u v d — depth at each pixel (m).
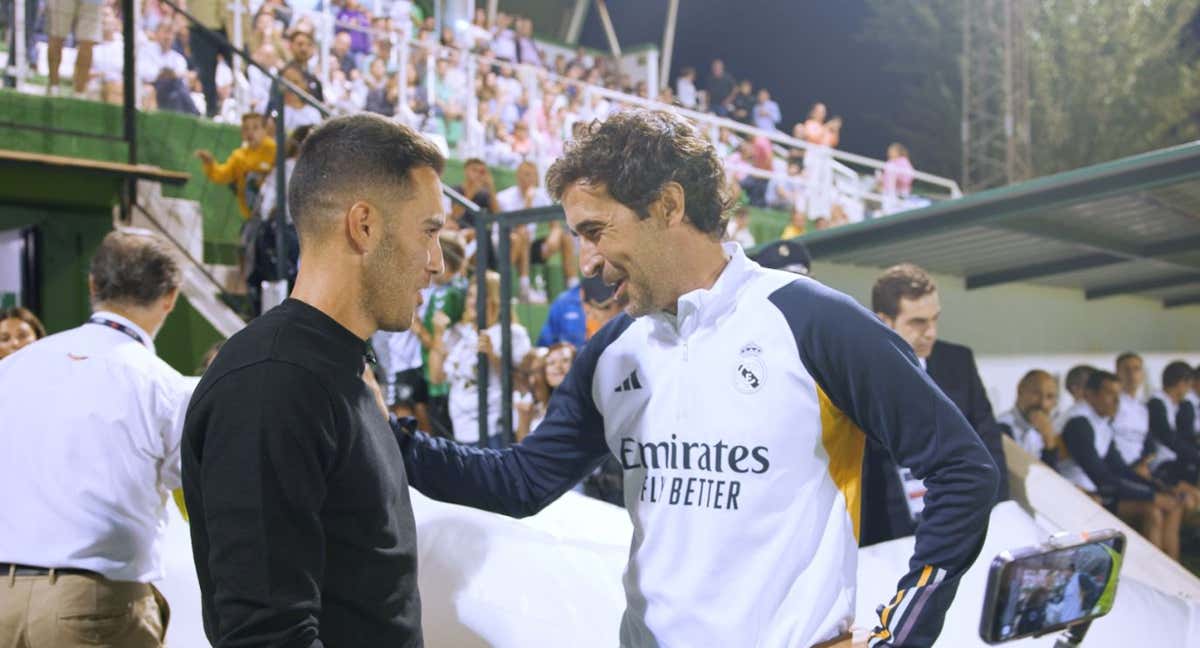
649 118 1.40
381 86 8.12
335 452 1.25
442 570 1.90
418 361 5.55
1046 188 3.02
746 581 1.37
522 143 9.12
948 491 1.27
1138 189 2.87
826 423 1.37
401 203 1.34
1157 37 15.27
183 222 6.29
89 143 5.68
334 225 1.32
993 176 13.66
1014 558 1.11
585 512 2.17
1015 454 2.81
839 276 3.93
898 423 1.30
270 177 5.71
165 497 2.14
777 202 10.88
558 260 7.57
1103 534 1.20
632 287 1.43
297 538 1.19
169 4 5.17
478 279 4.34
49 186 4.88
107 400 1.99
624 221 1.39
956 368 2.78
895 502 2.42
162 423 2.05
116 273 2.11
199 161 6.63
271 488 1.17
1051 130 15.46
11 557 1.93
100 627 1.95
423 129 8.35
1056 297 5.02
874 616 1.99
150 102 6.59
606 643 1.83
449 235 5.64
